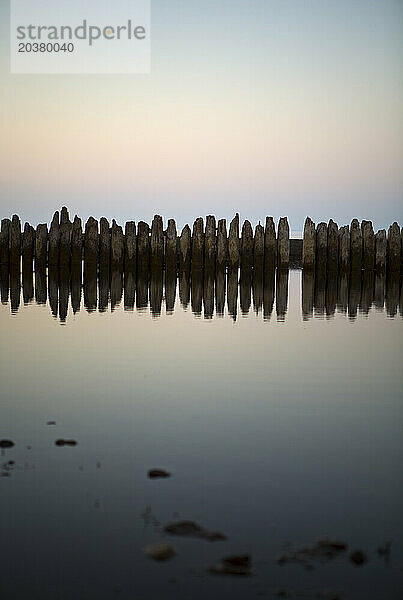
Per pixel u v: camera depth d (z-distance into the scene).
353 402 4.50
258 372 5.38
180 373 5.29
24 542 2.42
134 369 5.43
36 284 13.12
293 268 19.02
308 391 4.79
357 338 7.20
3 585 2.15
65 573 2.23
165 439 3.63
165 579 2.21
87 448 3.46
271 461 3.30
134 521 2.59
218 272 15.38
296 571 2.26
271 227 15.31
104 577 2.21
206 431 3.79
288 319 8.63
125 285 13.18
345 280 15.26
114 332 7.28
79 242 15.20
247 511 2.70
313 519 2.64
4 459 3.27
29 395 4.55
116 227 15.36
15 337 6.89
